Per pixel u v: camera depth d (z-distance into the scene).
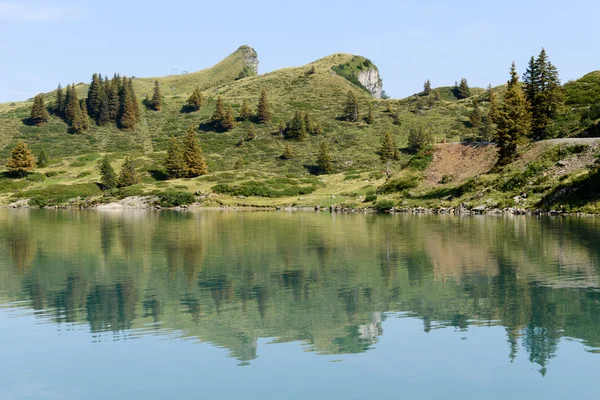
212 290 28.17
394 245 44.34
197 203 120.88
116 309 24.64
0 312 24.33
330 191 122.62
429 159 108.94
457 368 17.36
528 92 112.06
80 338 20.62
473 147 106.94
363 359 18.14
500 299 25.41
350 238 50.06
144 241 49.47
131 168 141.88
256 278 31.11
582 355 18.27
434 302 25.05
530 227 56.12
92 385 16.34
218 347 19.47
